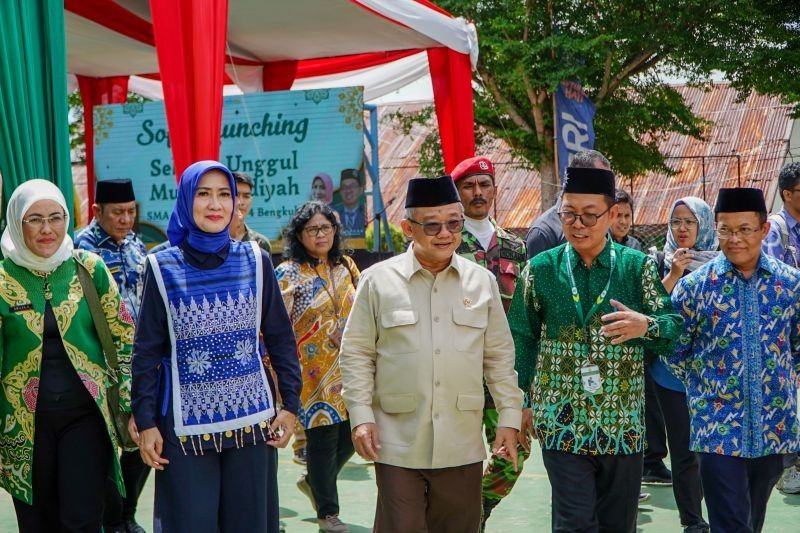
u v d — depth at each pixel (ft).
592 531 13.85
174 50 22.71
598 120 65.92
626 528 14.46
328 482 19.15
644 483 23.45
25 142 18.28
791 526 19.74
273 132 37.14
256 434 13.21
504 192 87.15
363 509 21.33
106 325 15.10
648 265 14.20
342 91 36.47
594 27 60.80
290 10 34.86
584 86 65.87
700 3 59.82
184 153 22.76
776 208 80.43
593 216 13.82
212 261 13.32
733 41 61.16
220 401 13.03
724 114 91.50
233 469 13.15
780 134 86.99
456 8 60.39
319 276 19.95
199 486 12.86
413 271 13.58
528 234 18.03
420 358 13.37
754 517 15.31
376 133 46.32
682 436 18.38
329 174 36.60
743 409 14.71
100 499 14.96
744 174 83.66
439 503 13.71
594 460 14.10
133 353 13.02
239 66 43.73
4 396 14.62
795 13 61.52
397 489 13.28
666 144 89.30
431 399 13.32
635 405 14.12
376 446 13.30
